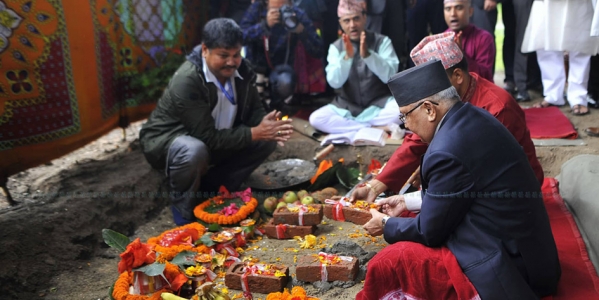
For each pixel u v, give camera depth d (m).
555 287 2.62
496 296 2.35
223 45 3.87
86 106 4.46
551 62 5.74
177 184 4.07
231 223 3.78
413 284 2.54
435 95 2.51
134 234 4.09
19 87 3.86
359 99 5.36
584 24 5.16
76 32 4.29
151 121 4.28
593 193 3.31
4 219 3.62
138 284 2.82
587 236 3.22
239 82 4.29
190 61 4.08
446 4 5.11
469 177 2.39
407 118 2.62
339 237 3.73
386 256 2.59
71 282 3.35
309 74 6.29
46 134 4.09
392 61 5.20
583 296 2.63
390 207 3.13
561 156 4.62
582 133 5.05
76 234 3.72
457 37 3.61
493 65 5.38
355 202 4.00
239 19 6.09
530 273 2.45
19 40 3.82
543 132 5.04
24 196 4.04
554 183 3.97
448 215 2.45
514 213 2.40
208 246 3.38
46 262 3.43
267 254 3.55
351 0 5.10
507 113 3.23
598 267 2.92
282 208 3.92
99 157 4.93
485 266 2.39
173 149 4.02
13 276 3.22
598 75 5.62
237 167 4.45
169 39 5.59
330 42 6.52
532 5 5.72
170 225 4.24
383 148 4.99
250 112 4.53
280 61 6.02
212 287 2.79
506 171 2.40
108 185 4.24
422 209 2.54
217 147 4.13
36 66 3.96
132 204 4.23
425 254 2.54
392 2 5.93
